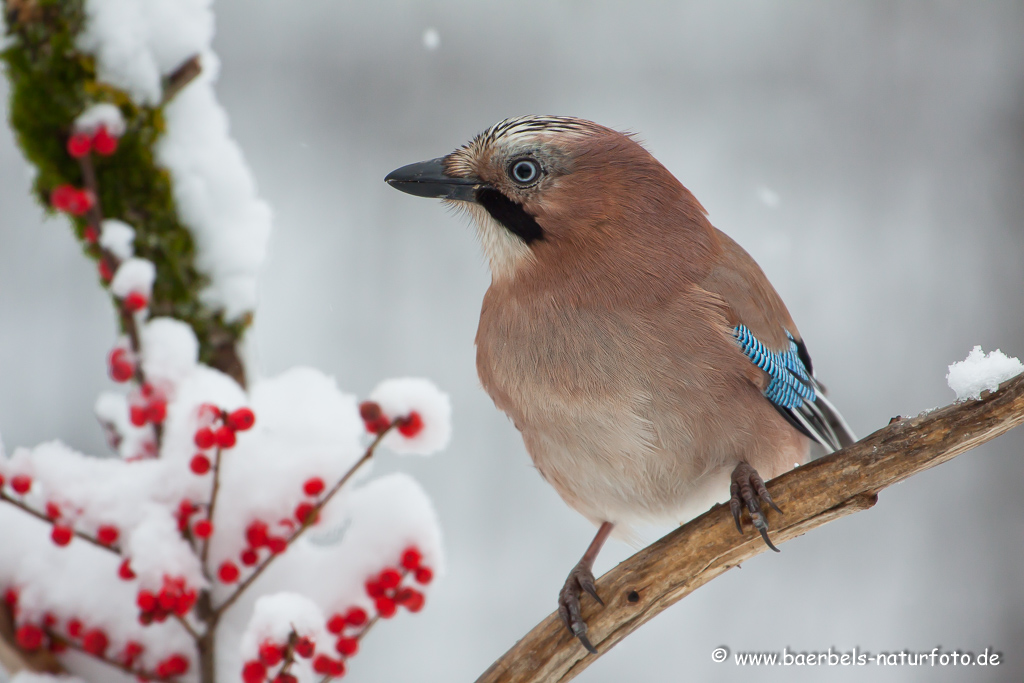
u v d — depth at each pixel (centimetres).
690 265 635
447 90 1407
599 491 650
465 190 664
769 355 652
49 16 478
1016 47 1398
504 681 548
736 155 1381
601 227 630
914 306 1270
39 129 487
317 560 499
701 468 622
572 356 616
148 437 498
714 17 1455
